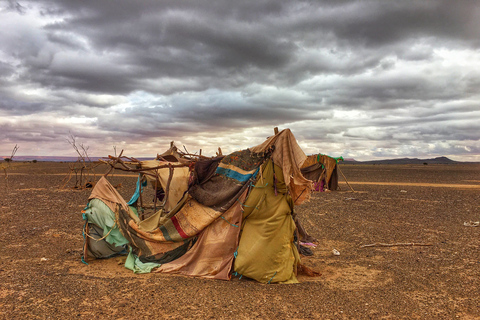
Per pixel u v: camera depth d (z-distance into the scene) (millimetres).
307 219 13609
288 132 7219
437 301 5824
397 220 13414
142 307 5430
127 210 8234
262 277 6758
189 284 6543
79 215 13656
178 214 7723
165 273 7262
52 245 9250
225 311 5348
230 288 6383
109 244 8023
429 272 7375
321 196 21016
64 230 11023
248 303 5680
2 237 9945
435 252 8977
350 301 5816
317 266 7918
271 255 6855
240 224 7230
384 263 8070
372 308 5539
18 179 31328
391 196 21031
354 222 13023
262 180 7223
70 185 25812
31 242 9500
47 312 5160
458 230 11609
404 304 5695
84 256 7789
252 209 7176
